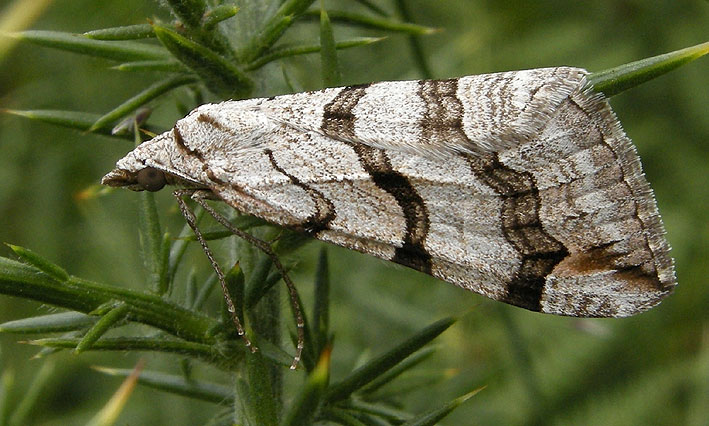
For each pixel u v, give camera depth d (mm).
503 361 101
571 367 103
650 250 76
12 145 111
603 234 76
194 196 79
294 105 80
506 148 77
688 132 109
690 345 104
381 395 83
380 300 101
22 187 111
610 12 113
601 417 101
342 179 79
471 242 78
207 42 75
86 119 79
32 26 106
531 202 77
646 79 74
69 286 71
